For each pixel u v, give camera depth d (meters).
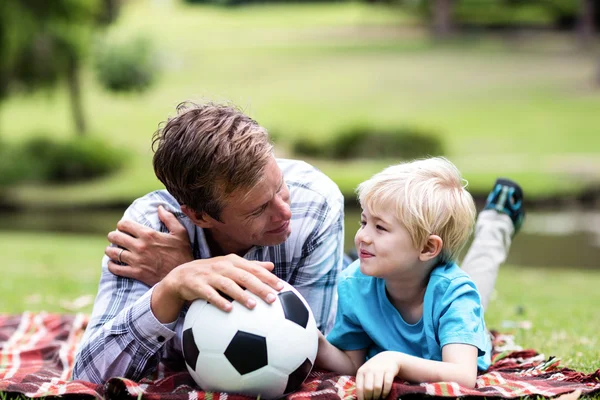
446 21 38.16
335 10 46.12
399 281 2.56
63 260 7.68
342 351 2.72
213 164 2.28
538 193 14.89
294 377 2.35
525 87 28.02
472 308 2.47
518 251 10.72
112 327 2.48
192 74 33.41
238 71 33.75
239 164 2.28
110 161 21.50
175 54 34.81
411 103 27.03
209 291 2.32
